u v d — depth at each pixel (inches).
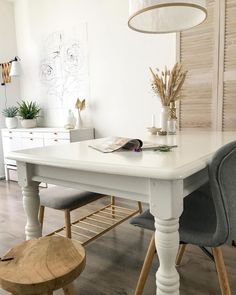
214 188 37.5
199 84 96.9
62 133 129.3
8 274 31.5
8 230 91.4
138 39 117.2
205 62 94.7
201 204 53.6
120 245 78.9
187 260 69.9
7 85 165.9
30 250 36.8
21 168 51.6
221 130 94.3
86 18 132.8
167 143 58.4
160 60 112.4
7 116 159.0
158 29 66.0
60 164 42.8
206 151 45.8
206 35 93.2
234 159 36.7
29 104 160.7
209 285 59.9
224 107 93.1
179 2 48.6
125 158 41.8
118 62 125.0
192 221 46.3
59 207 65.0
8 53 165.6
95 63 132.9
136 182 38.5
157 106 116.0
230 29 88.7
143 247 77.5
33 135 142.4
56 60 149.1
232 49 89.2
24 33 163.0
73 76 142.7
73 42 139.8
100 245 79.0
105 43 127.9
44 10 149.6
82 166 40.1
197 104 98.2
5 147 160.1
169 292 36.6
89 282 62.2
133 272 65.8
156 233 36.8
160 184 34.8
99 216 97.3
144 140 65.4
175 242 36.2
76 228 89.4
